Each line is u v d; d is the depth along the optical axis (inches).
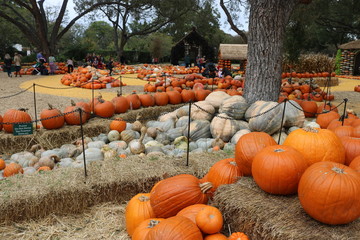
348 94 545.0
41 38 1196.5
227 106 265.6
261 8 276.8
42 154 216.4
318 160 128.5
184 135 258.1
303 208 106.5
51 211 144.7
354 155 148.3
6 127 248.5
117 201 158.2
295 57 656.4
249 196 118.8
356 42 1053.2
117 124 274.1
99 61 1003.3
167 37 2361.0
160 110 359.9
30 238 129.9
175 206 121.3
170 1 1230.3
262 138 138.3
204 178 153.9
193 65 1385.3
